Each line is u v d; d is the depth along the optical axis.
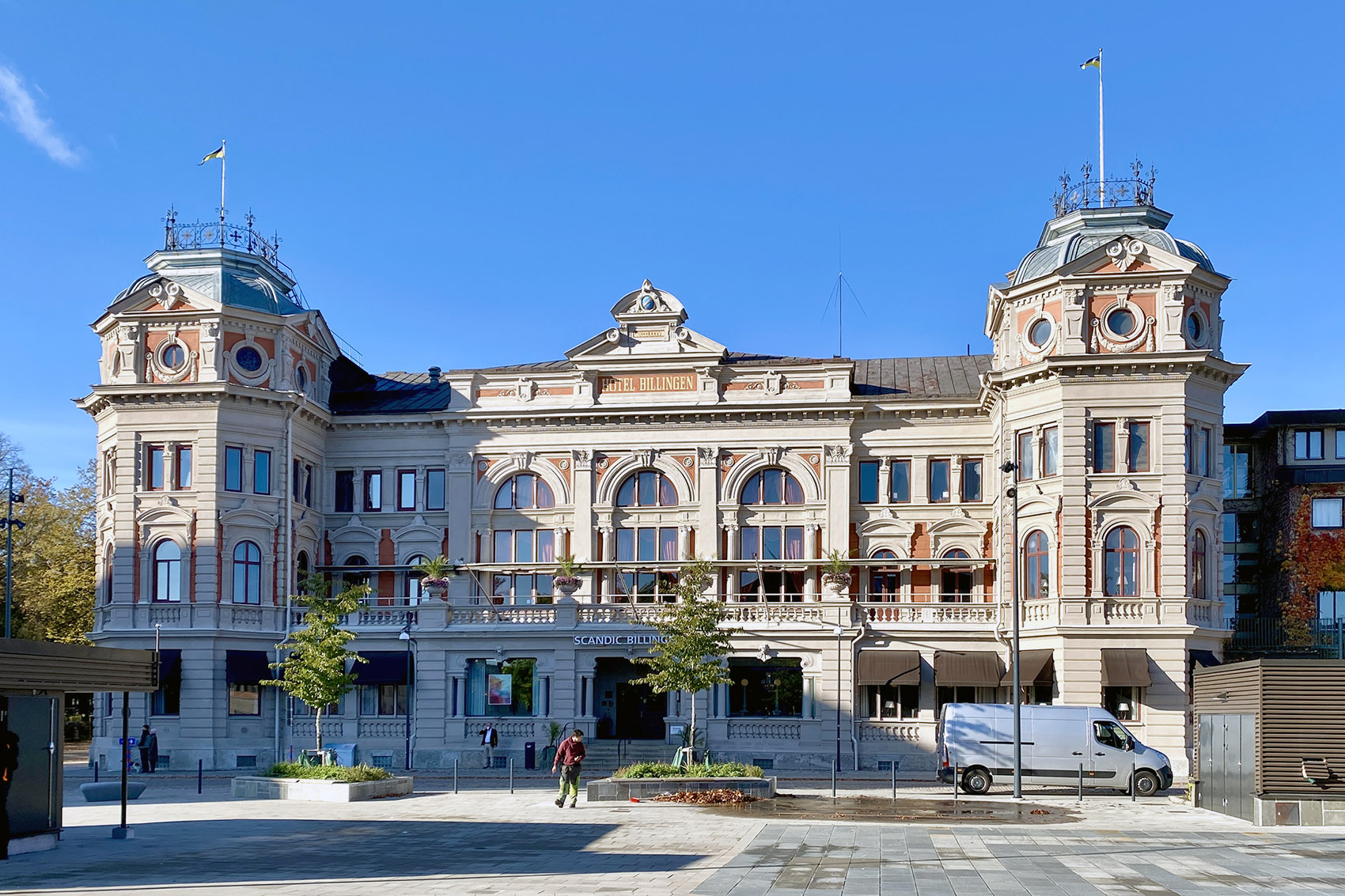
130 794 39.06
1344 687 32.53
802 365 60.69
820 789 43.50
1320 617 63.47
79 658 27.95
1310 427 65.75
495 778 50.59
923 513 60.22
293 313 61.41
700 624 45.44
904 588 60.16
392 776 42.75
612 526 61.41
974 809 36.28
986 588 59.41
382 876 23.38
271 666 46.44
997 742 41.69
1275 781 32.41
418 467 63.50
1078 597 51.59
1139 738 50.69
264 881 22.77
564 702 56.03
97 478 60.44
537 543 62.00
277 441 59.22
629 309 62.00
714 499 60.78
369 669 57.31
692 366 61.06
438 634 57.03
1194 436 52.78
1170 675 50.62
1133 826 32.16
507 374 62.41
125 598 56.91
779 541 60.50
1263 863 25.50
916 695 55.75
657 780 38.75
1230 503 68.56
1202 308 53.53
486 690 57.09
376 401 65.88
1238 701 34.38
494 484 62.38
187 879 23.05
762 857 25.97
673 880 23.00
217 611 56.53
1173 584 51.25
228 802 38.75
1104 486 52.12
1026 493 54.22
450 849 27.25
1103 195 57.94
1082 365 52.25
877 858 25.94
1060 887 22.42
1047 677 52.09
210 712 55.62
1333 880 23.34
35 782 27.38
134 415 57.97
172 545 57.34
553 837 29.45
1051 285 53.69
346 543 63.31
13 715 26.83
